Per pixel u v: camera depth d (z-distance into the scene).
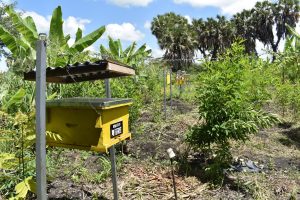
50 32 6.64
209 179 4.76
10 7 6.24
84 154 5.30
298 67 9.66
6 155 3.23
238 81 4.79
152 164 5.21
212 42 44.25
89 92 6.15
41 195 2.44
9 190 3.74
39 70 2.37
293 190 4.40
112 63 2.67
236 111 4.82
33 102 5.02
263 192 4.34
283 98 9.09
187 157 5.50
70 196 3.92
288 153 6.30
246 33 47.84
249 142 6.78
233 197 4.26
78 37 7.66
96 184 4.30
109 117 2.95
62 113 2.95
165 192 4.21
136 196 4.03
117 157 5.25
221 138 4.94
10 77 6.02
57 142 3.00
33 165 3.87
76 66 2.65
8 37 6.05
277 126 8.49
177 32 36.88
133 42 9.71
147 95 9.98
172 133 7.07
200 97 5.00
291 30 10.36
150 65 11.68
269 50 9.40
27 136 3.30
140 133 6.62
